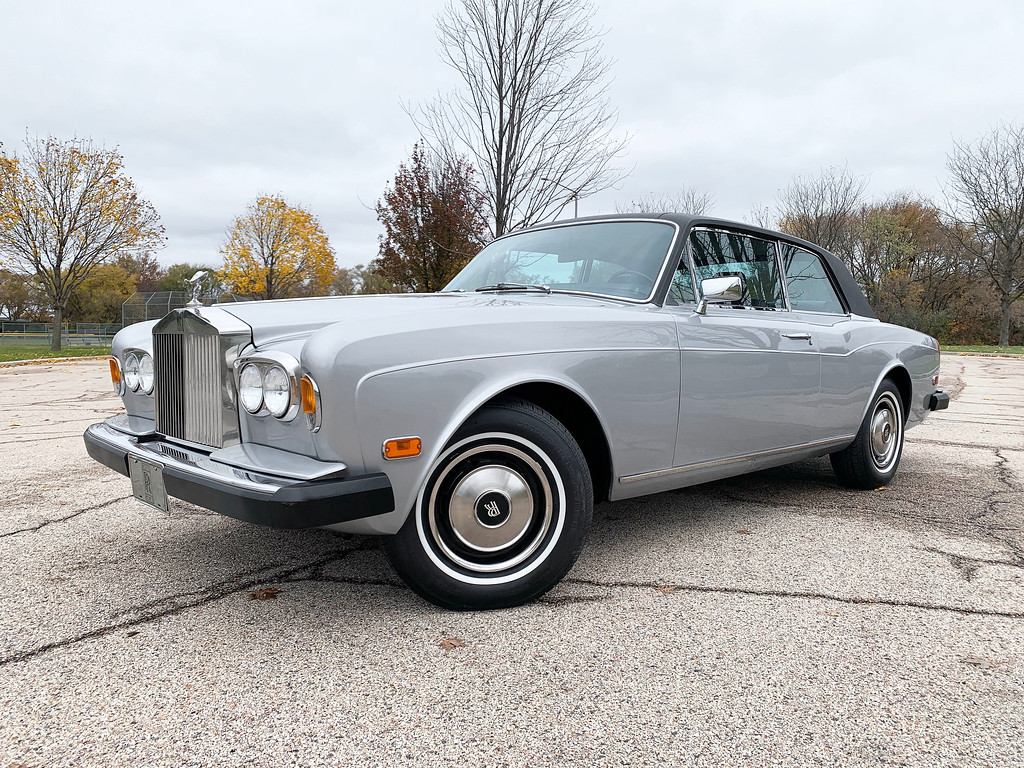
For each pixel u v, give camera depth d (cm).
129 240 2397
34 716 184
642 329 288
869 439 422
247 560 303
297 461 222
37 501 402
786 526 358
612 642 228
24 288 5797
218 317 247
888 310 3975
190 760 166
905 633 236
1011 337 3850
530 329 256
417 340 229
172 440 273
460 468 244
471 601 247
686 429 304
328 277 3622
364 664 212
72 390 1091
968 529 354
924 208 4228
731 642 228
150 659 215
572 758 168
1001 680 205
